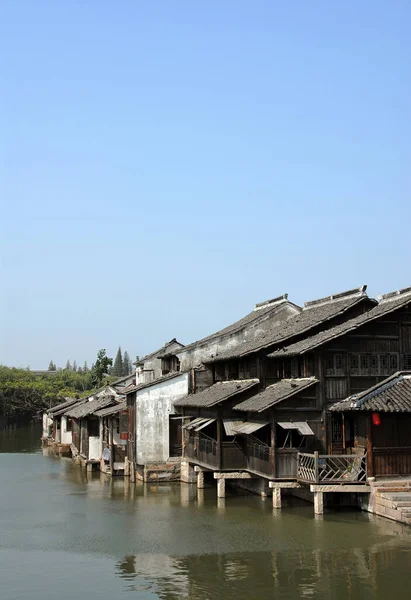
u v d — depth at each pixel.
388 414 30.41
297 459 31.97
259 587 21.28
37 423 127.19
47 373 152.62
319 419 32.62
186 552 25.44
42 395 113.44
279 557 24.36
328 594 20.53
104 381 114.25
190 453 42.56
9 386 111.19
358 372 33.22
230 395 36.81
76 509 35.00
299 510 32.28
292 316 48.16
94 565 24.06
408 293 34.22
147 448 44.97
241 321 53.41
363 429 31.69
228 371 44.38
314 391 32.72
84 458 56.16
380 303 37.00
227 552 25.25
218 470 36.31
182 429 44.72
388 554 24.33
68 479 47.97
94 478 48.12
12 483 45.97
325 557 24.16
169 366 53.38
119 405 51.44
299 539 26.67
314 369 33.34
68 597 20.70
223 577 22.33
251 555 24.75
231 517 31.52
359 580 21.70
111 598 20.58
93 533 29.03
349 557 24.09
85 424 57.19
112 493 40.38
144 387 45.16
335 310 38.41
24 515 33.50
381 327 33.69
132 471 45.75
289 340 37.25
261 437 35.44
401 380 31.83
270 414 32.34
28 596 20.81
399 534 26.97
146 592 21.08
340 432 32.75
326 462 30.70
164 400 45.56
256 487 38.16
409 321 34.03
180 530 29.12
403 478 30.44
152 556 25.06
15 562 24.59
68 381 134.75
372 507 30.08
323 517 30.08
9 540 28.00
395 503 28.11
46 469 54.91
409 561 23.47
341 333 32.44
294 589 21.02
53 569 23.66
